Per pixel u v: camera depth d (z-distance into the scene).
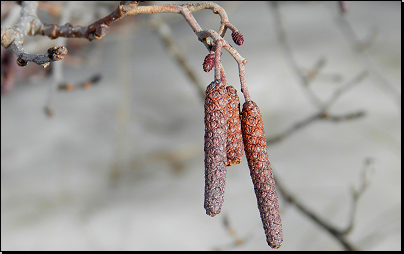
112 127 0.92
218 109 0.26
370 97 0.90
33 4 0.29
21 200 0.70
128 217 0.66
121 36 0.64
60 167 0.80
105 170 0.79
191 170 0.79
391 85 0.90
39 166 0.80
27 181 0.75
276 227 0.27
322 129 0.84
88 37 0.28
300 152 0.78
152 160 0.80
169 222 0.64
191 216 0.65
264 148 0.27
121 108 0.86
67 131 0.91
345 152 0.77
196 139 0.88
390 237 0.56
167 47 0.62
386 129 0.81
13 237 0.61
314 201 0.65
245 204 0.67
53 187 0.73
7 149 0.85
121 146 0.80
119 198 0.72
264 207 0.27
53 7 0.40
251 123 0.27
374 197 0.65
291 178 0.71
